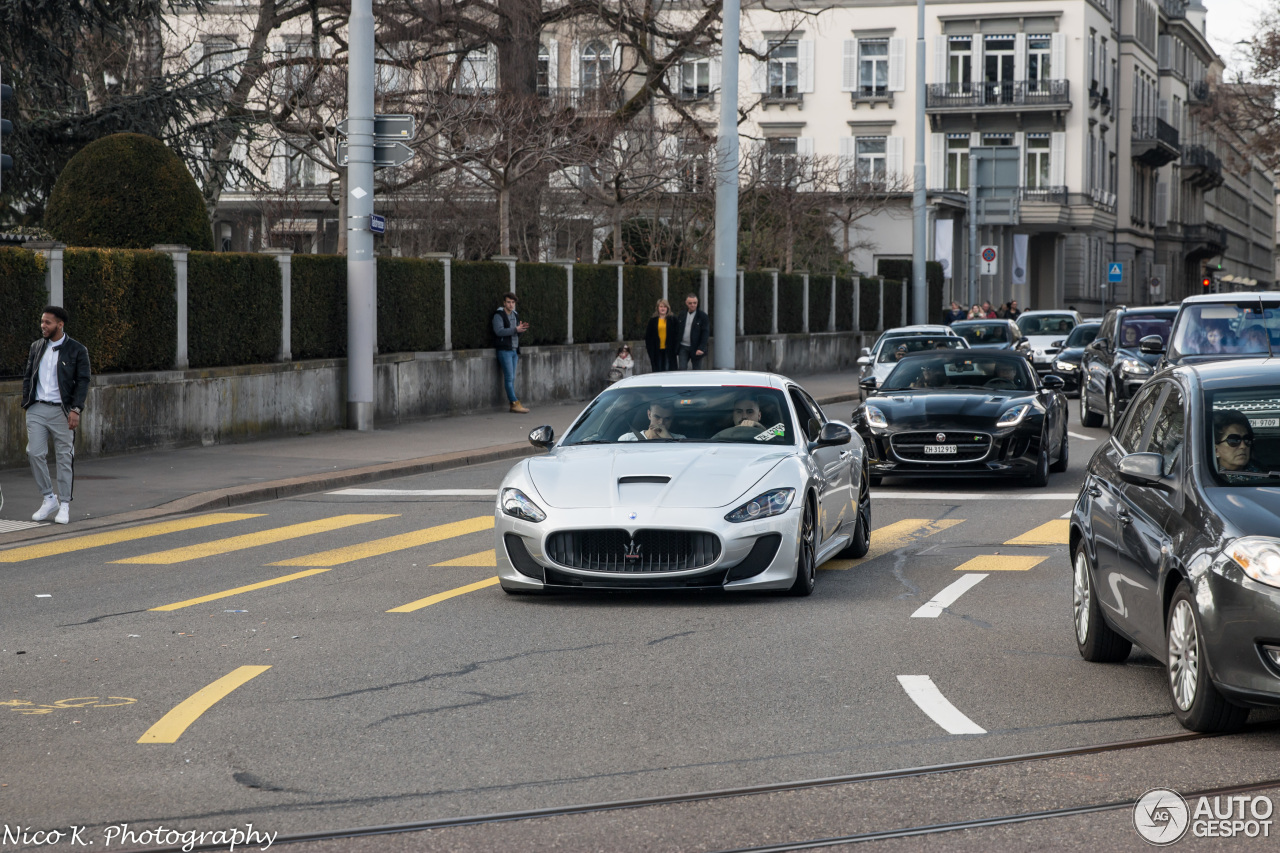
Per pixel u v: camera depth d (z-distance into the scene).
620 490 13.95
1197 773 8.27
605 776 8.24
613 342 47.56
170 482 24.42
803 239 73.31
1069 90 97.31
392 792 7.95
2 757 8.75
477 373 39.53
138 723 9.54
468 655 11.67
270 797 7.88
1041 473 24.36
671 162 57.22
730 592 14.79
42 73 40.78
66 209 31.67
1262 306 24.81
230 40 51.56
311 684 10.66
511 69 50.97
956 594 14.59
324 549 18.28
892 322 75.12
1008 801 7.77
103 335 27.08
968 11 98.19
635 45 53.97
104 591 15.23
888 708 9.84
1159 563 9.60
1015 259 70.81
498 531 14.16
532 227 58.81
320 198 65.69
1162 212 125.69
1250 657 8.57
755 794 7.91
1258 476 9.59
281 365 32.12
